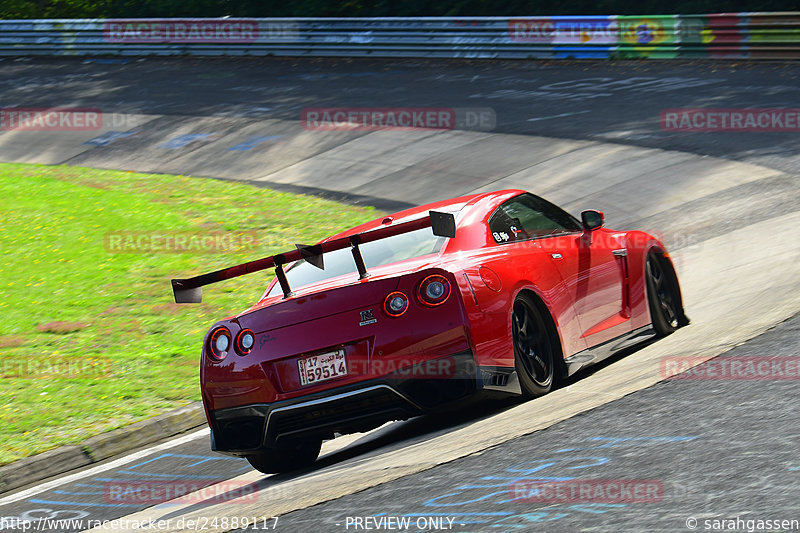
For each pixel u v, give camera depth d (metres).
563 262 22.77
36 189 68.62
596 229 24.66
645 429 16.53
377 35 102.69
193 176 70.25
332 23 105.75
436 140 68.88
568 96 76.12
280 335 19.88
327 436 22.12
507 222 22.66
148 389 32.03
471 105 77.56
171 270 47.66
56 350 37.78
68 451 27.31
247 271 20.52
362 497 16.05
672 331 26.48
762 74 74.50
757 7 102.38
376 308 19.36
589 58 89.38
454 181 59.44
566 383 22.42
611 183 52.88
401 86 88.31
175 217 58.22
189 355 35.25
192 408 29.75
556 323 21.69
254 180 67.19
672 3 107.19
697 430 15.91
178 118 87.62
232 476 22.88
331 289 19.70
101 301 43.84
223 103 91.19
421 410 19.28
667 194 48.81
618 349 24.08
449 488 15.45
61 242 54.72
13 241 55.72
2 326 41.75
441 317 19.20
